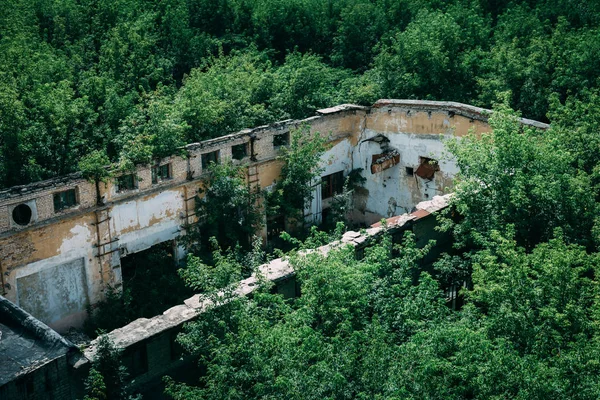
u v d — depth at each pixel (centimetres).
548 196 2092
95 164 2589
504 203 2150
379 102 3472
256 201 3228
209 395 1471
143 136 2792
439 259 2238
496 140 2183
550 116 2845
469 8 4722
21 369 1612
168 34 4428
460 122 3209
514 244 1764
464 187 2209
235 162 3120
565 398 1321
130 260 2905
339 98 3734
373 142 3550
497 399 1317
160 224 2912
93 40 4175
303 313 1521
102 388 1577
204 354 1756
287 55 4319
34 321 1741
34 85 3038
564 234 2108
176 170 2911
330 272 1591
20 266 2495
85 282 2714
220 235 3066
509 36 4094
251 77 3591
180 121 3014
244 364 1488
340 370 1413
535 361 1376
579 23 4338
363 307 1609
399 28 4662
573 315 1533
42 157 2778
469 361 1348
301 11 4778
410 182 3481
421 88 3678
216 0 4778
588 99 3191
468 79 3753
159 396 1925
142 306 2778
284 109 3569
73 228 2619
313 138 3328
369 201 3678
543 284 1598
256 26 4694
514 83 3547
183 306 1980
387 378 1387
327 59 4803
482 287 1636
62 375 1681
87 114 2964
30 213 2484
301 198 3328
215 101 3194
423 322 1502
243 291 1930
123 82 3544
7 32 3744
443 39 3791
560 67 3447
